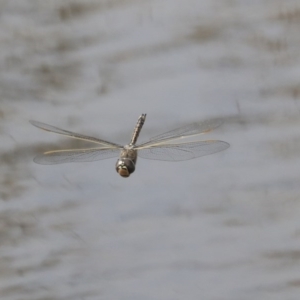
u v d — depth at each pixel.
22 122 3.96
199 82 3.96
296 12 3.96
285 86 3.95
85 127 3.96
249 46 3.97
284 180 3.93
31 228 3.94
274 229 3.92
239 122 3.95
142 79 3.97
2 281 3.93
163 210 3.94
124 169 3.71
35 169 3.95
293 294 3.90
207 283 3.91
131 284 3.92
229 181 3.94
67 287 3.93
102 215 3.94
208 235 3.93
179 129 3.72
